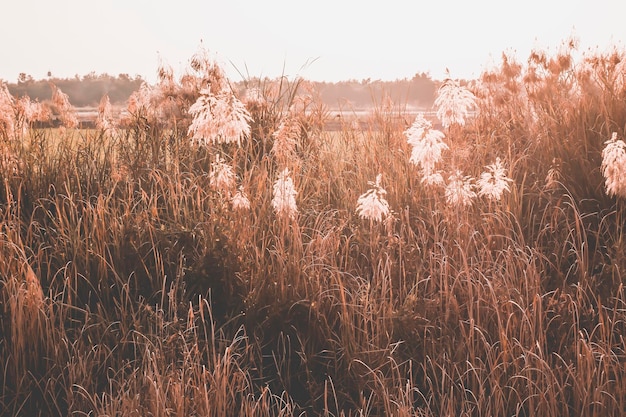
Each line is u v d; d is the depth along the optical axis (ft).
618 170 14.24
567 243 15.20
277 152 17.52
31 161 17.56
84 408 11.85
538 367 11.88
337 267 14.52
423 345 12.71
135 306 13.97
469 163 18.11
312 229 15.66
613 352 12.46
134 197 16.88
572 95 19.65
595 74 19.75
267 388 11.69
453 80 15.16
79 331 13.08
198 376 11.79
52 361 12.62
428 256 15.14
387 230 15.37
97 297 14.17
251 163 19.06
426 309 13.44
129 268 14.46
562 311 13.12
